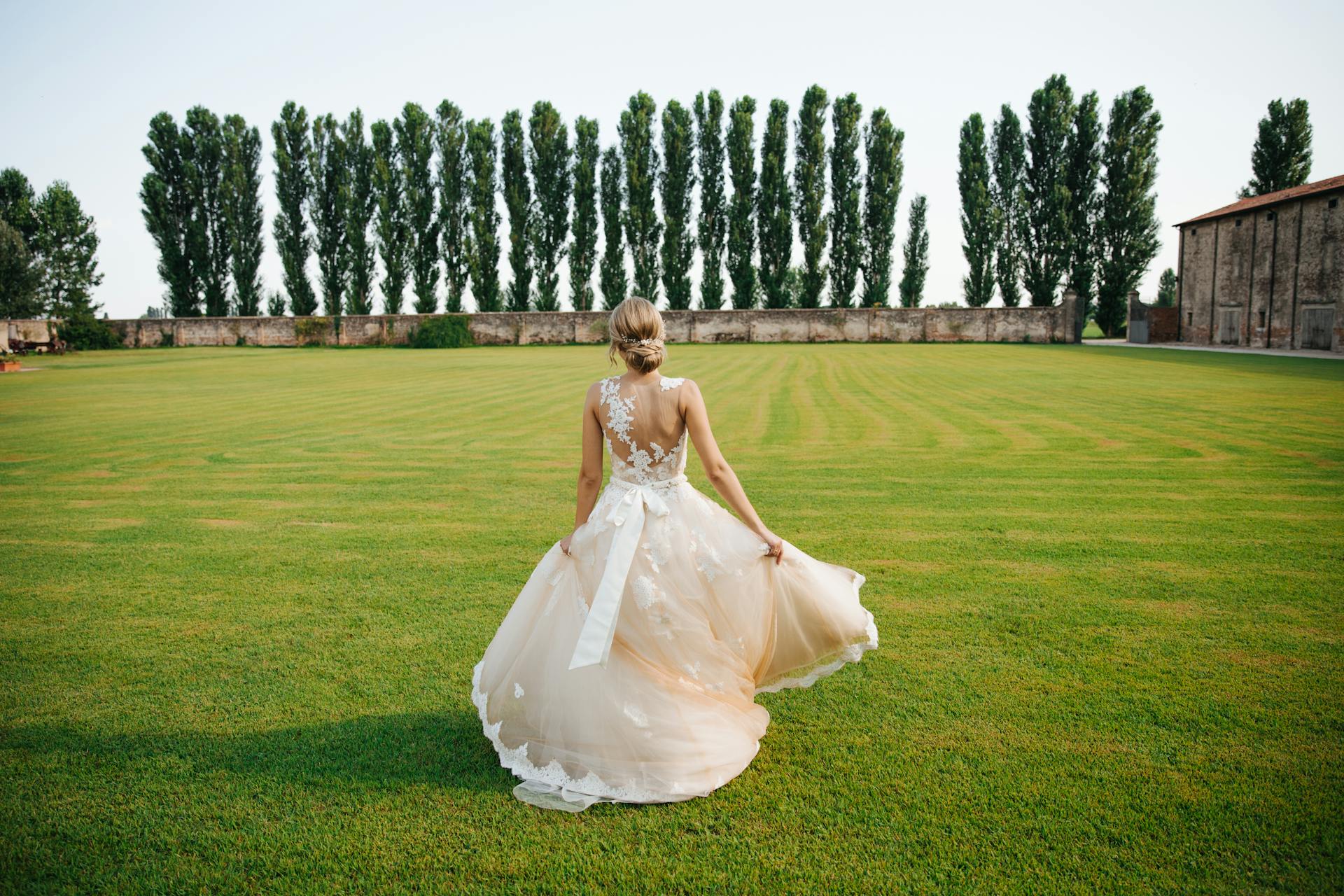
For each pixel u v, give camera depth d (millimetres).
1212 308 37875
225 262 47656
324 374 22094
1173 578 4520
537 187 45656
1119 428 10164
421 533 5797
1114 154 43188
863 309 42531
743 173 44438
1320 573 4555
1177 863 2113
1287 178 47031
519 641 2686
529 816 2404
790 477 7586
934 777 2564
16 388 18797
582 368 23875
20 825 2371
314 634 3885
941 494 6785
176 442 10203
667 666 2582
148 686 3320
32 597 4469
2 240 42438
